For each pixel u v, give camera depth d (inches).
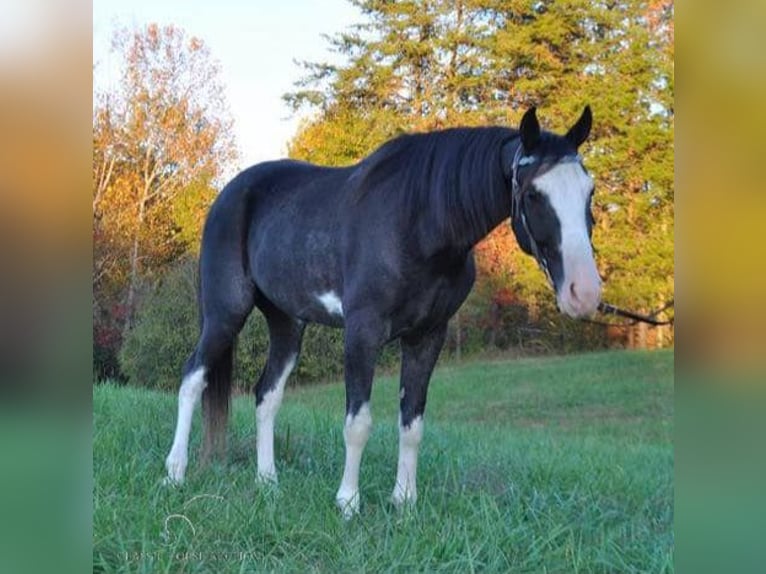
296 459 169.9
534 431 296.7
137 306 380.5
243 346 318.3
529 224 109.2
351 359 127.0
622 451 242.8
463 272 131.0
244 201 156.3
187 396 152.6
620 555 109.3
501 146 121.4
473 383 375.2
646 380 370.3
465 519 122.1
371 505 134.0
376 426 223.9
